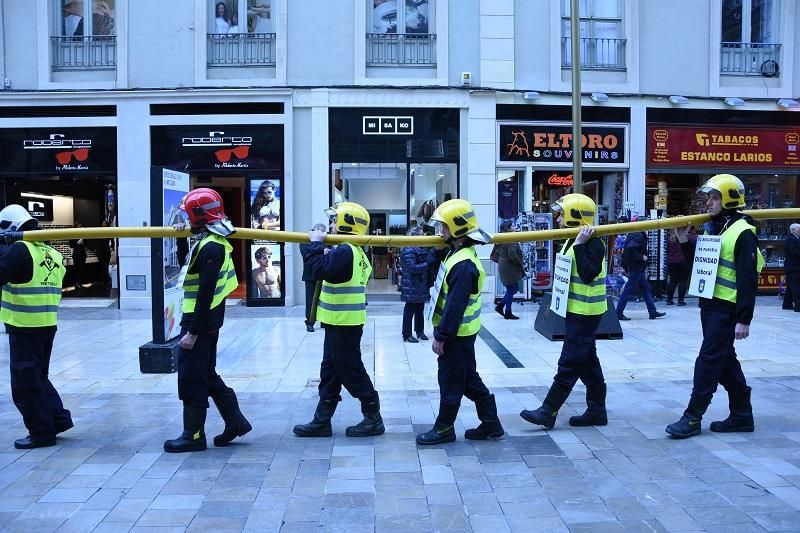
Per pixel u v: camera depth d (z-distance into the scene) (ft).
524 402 20.58
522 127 45.73
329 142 44.91
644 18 46.75
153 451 16.42
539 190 47.96
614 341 30.83
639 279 37.55
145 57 44.80
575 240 17.52
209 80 44.86
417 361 26.94
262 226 44.78
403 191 45.73
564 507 12.96
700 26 47.19
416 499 13.41
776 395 21.07
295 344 31.09
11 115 44.70
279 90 44.16
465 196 45.34
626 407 19.94
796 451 15.94
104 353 29.22
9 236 16.52
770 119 48.11
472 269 15.92
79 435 17.72
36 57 44.93
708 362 16.74
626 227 17.24
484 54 45.19
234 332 34.47
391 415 19.44
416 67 45.52
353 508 13.00
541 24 45.83
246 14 45.03
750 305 16.03
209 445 16.84
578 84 33.32
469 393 16.88
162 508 13.04
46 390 17.13
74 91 44.06
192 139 44.55
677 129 47.29
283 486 14.12
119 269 44.29
